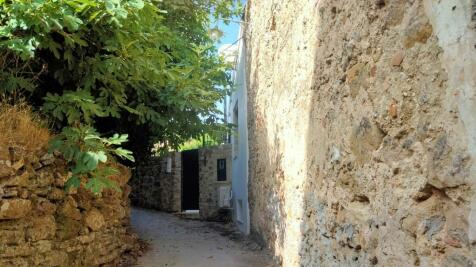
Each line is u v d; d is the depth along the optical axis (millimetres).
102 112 3668
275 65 4855
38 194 3096
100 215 4129
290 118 3904
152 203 12609
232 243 6832
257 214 6609
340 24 2389
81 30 3619
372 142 1969
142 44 4145
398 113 1716
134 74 4043
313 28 2969
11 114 3039
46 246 3166
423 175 1535
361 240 2102
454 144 1347
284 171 4273
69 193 3547
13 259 2812
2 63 3383
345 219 2332
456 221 1356
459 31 1309
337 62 2439
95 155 3201
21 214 2844
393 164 1765
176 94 5203
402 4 1679
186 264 5184
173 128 5934
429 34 1486
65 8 3168
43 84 4035
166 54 4215
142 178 13086
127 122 5539
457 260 1348
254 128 6816
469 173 1275
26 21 3031
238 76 9195
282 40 4348
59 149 3254
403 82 1676
